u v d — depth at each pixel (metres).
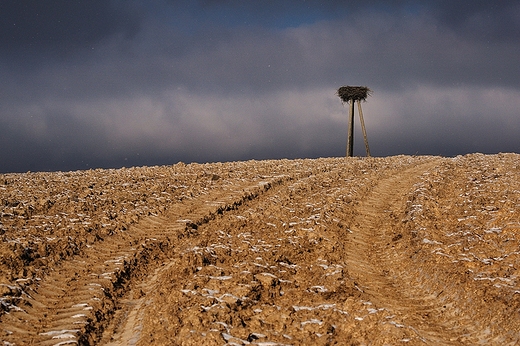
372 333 9.15
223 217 18.33
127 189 21.20
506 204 15.76
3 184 21.92
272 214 18.03
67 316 10.30
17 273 11.75
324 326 9.46
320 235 15.41
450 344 9.15
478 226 14.54
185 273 12.48
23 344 9.09
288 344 8.90
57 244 13.80
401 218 17.58
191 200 20.42
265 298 11.03
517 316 9.31
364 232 16.94
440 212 16.80
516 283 10.55
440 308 10.85
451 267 12.02
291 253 14.06
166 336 9.24
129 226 16.55
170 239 15.84
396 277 13.03
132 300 11.70
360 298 11.20
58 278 12.18
